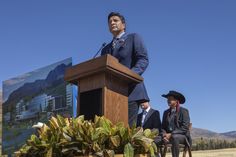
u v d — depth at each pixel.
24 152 2.92
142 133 2.89
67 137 2.74
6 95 12.45
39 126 3.07
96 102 3.21
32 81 10.53
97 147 2.71
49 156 2.71
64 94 8.82
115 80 3.23
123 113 3.28
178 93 8.45
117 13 3.94
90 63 3.17
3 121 12.54
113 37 3.99
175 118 8.38
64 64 9.07
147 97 3.76
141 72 3.67
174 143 8.00
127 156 2.71
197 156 20.44
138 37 3.80
